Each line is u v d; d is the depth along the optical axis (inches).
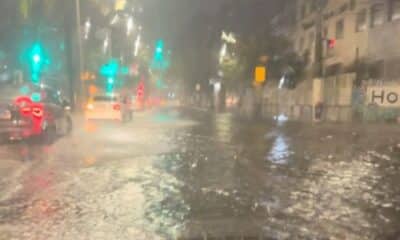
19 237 221.1
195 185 347.6
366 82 1038.4
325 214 266.8
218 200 299.7
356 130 858.1
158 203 290.8
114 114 986.1
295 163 461.1
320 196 313.6
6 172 393.7
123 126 943.0
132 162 458.0
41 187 334.3
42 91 673.0
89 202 291.6
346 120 1090.1
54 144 600.7
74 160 465.7
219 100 2039.9
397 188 339.9
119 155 505.7
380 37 1195.3
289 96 1373.0
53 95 717.9
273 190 332.2
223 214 265.4
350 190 333.7
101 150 545.0
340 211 273.7
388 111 1000.2
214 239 218.7
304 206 285.9
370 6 1241.4
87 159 473.4
